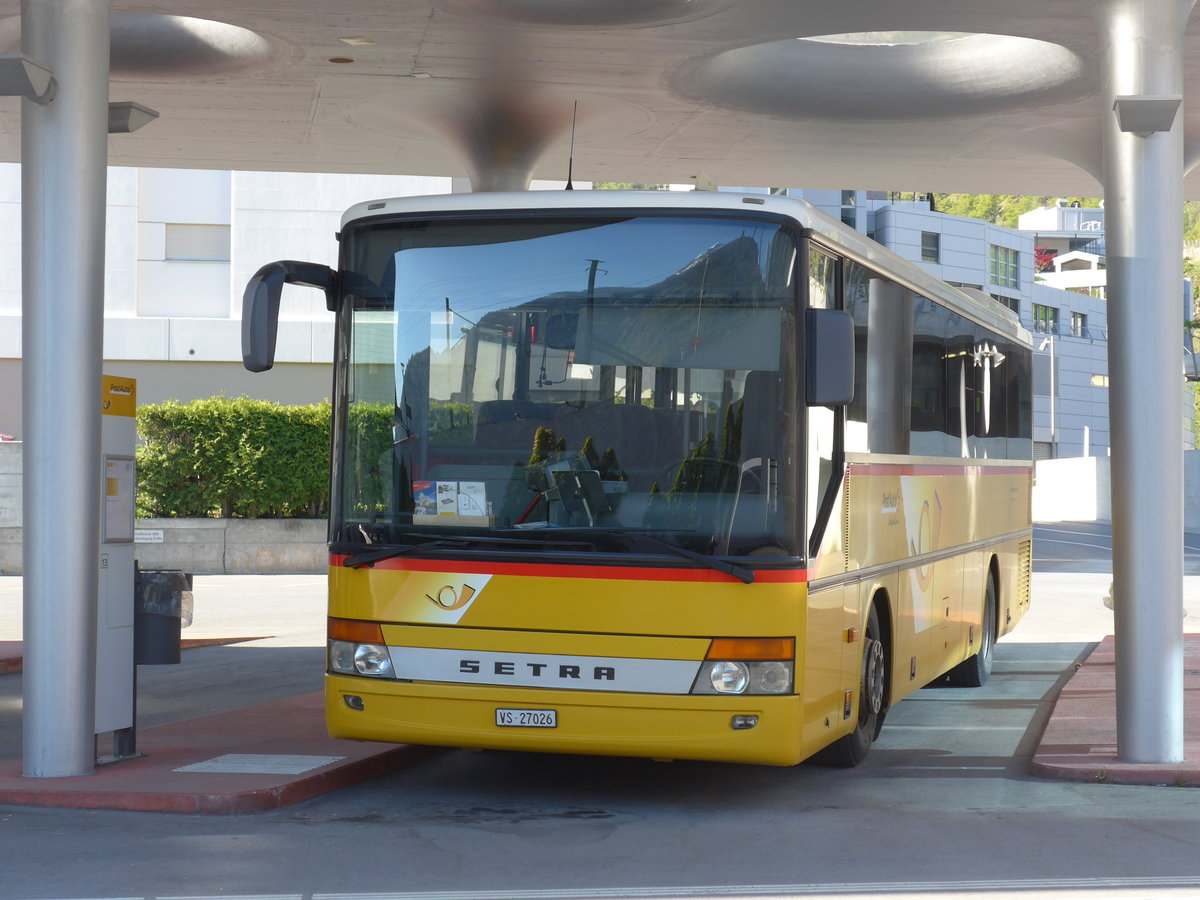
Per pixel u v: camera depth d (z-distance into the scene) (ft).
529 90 45.91
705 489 25.52
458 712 25.98
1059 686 46.09
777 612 25.25
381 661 26.48
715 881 21.58
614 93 46.14
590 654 25.43
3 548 92.58
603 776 30.66
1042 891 20.95
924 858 23.07
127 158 56.80
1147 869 22.29
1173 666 30.48
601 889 21.11
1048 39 40.24
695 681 25.16
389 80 44.86
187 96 47.01
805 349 25.88
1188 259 264.31
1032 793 28.78
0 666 48.93
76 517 28.53
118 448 30.30
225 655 54.85
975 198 495.00
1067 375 358.23
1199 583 94.38
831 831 25.17
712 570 25.26
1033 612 73.51
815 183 60.80
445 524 26.35
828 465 27.30
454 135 51.06
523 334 26.40
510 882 21.52
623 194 26.45
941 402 37.52
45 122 28.45
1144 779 29.68
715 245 26.12
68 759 28.45
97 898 20.53
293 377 105.29
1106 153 31.09
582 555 25.54
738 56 45.47
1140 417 30.37
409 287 27.04
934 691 44.91
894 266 32.83
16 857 22.97
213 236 105.40
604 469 25.81
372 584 26.61
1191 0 30.45
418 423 26.73
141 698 43.91
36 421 28.48
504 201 26.76
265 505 93.45
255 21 38.88
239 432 93.30
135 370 103.96
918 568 35.06
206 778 28.07
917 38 46.68
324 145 54.03
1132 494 30.45
